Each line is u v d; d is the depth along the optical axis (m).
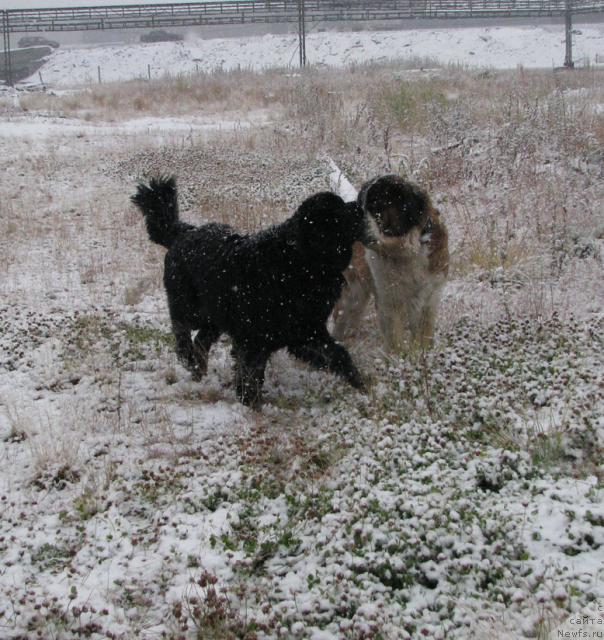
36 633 2.96
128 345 4.94
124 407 4.32
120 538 3.37
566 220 6.09
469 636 2.82
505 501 3.31
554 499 3.29
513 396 3.93
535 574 2.99
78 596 3.11
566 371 4.08
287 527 3.36
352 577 3.06
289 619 2.96
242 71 24.59
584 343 4.39
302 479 3.60
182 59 38.00
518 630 2.82
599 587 2.92
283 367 4.71
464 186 7.27
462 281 5.56
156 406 4.31
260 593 3.08
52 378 4.57
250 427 4.05
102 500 3.59
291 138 10.95
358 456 3.66
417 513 3.25
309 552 3.24
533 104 9.86
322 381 4.43
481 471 3.45
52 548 3.37
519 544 3.12
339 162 9.11
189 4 36.84
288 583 3.11
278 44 38.22
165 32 42.25
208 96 17.64
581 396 3.83
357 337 5.01
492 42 35.56
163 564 3.22
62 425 4.14
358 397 4.15
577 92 12.24
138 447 3.98
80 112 16.17
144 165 9.80
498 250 5.76
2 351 4.87
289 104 14.72
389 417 3.92
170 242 4.75
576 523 3.14
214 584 3.12
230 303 4.25
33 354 4.84
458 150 8.15
